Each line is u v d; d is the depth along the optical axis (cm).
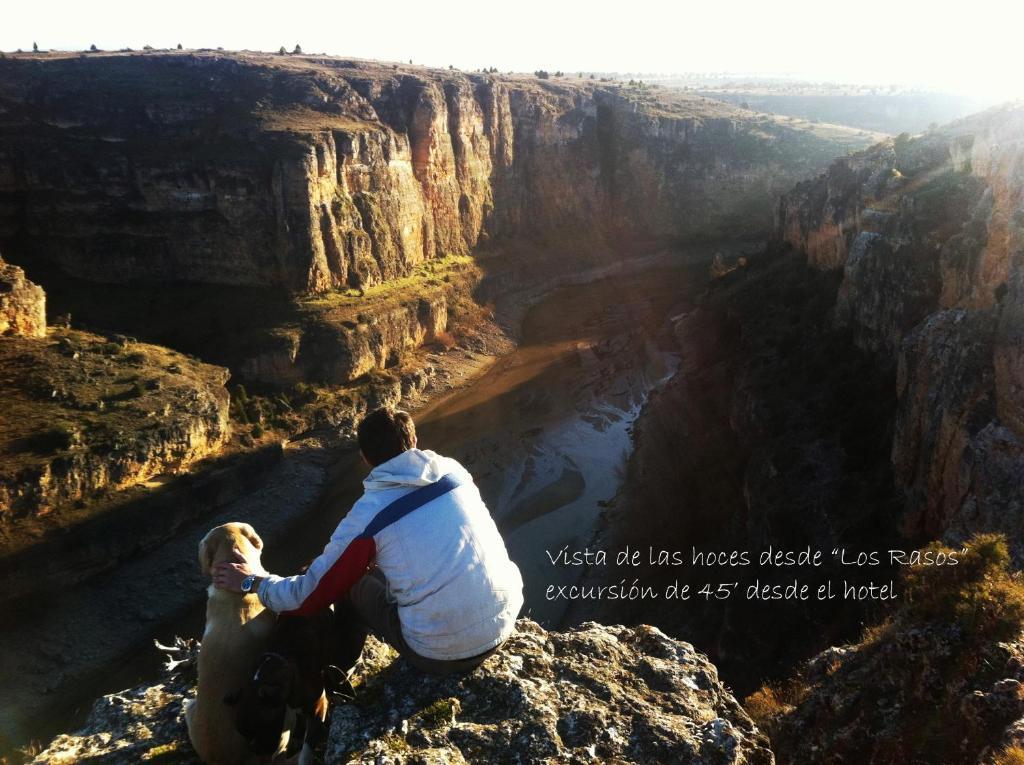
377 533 584
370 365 9056
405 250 10838
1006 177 3206
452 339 10425
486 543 606
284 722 582
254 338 8450
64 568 5409
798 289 6744
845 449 4178
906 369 3553
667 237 14612
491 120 13100
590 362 9675
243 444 7250
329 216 9456
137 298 9181
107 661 4950
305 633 612
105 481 5972
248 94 10631
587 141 14700
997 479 2620
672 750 612
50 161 9456
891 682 1220
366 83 11481
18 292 6862
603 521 5869
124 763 626
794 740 1292
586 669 697
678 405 6838
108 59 11919
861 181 6144
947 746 1043
